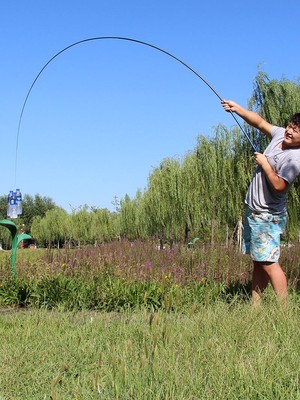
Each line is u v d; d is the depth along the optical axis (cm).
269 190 602
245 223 622
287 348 378
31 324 520
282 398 298
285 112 1755
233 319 460
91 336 473
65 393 334
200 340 408
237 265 1000
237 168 2161
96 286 816
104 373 356
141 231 4475
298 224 1772
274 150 605
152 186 3566
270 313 488
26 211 11356
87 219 6488
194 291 827
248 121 637
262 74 1788
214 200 2369
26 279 897
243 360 350
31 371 381
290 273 870
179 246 1271
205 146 2420
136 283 868
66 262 1052
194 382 323
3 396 335
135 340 441
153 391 309
